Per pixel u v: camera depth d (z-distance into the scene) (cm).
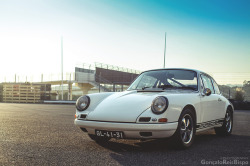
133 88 445
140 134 323
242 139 457
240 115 1033
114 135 337
